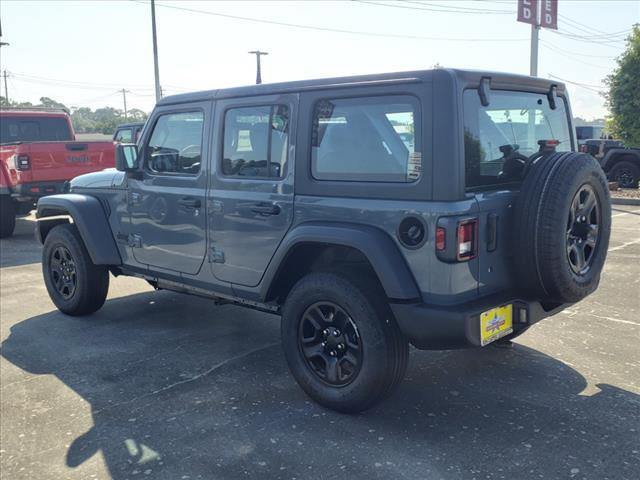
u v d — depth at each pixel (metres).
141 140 5.06
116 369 4.59
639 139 16.33
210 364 4.64
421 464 3.19
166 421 3.74
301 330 3.87
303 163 3.84
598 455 3.23
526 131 3.93
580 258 3.66
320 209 3.74
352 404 3.65
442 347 3.39
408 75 3.37
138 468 3.23
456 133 3.23
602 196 3.70
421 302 3.38
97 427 3.70
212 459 3.30
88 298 5.73
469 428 3.56
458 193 3.25
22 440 3.57
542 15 18.30
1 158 10.41
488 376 4.30
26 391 4.23
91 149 10.48
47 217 6.09
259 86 4.12
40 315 6.03
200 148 4.55
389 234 3.44
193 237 4.64
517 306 3.53
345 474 3.12
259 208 4.07
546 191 3.38
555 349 4.78
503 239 3.53
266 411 3.85
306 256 4.05
